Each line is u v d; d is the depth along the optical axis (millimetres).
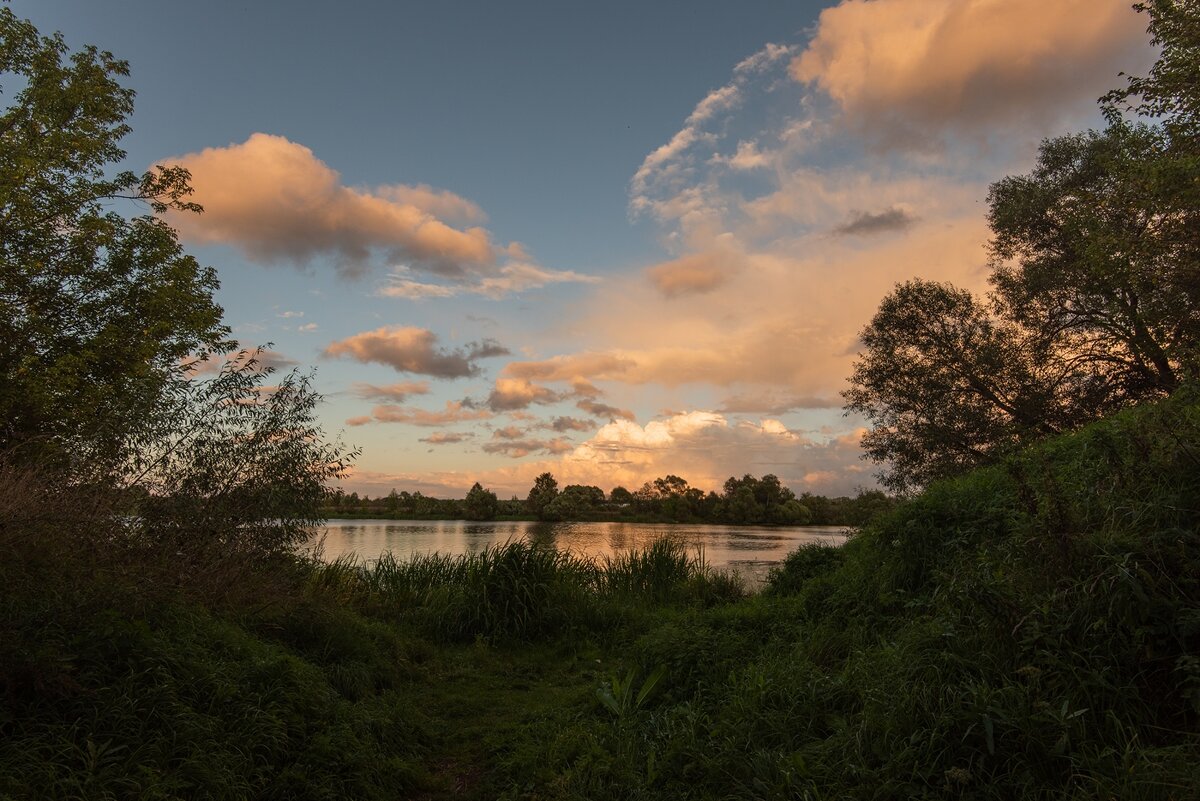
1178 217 12352
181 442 7809
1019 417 18422
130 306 15359
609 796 4324
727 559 26547
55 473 6582
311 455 8617
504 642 9297
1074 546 4199
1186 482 4426
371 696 6266
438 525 66562
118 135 16609
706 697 5852
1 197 13375
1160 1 11867
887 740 3742
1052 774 3186
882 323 21000
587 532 50281
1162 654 3527
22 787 3141
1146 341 15062
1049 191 18609
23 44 15500
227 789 3797
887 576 6973
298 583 8242
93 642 4172
